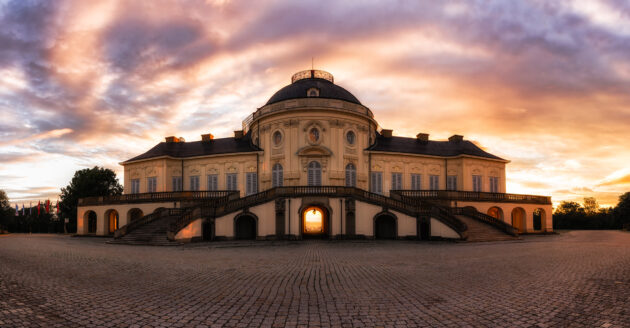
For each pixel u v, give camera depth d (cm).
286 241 3312
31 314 799
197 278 1274
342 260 1831
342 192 3559
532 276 1291
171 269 1497
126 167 5056
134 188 4931
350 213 3544
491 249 2411
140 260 1817
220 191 4275
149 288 1092
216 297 976
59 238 4225
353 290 1065
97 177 6888
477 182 4894
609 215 8756
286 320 765
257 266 1599
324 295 999
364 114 4281
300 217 3478
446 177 4866
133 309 850
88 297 966
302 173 3953
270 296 988
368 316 794
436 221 3441
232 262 1748
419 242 3203
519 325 730
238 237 3759
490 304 895
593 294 997
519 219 4900
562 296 975
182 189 4731
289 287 1112
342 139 4078
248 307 871
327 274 1365
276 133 4184
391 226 3769
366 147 4353
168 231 3053
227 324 738
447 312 824
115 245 2905
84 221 4753
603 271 1399
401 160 4628
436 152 4972
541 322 749
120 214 4422
